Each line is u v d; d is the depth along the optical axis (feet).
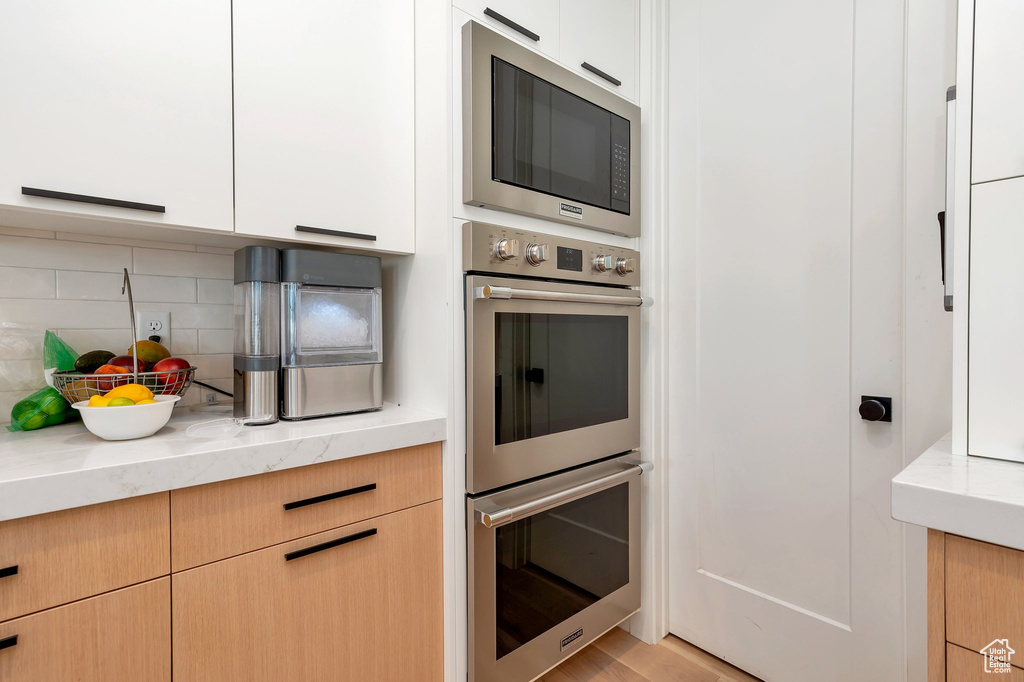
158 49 3.43
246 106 3.80
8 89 2.94
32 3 3.01
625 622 5.91
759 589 4.99
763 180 4.88
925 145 3.87
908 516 2.17
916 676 3.96
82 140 3.16
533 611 4.52
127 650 2.89
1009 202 2.49
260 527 3.36
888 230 4.11
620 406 5.28
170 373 3.93
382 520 3.93
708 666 5.25
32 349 3.99
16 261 3.92
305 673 3.56
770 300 4.85
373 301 4.59
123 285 4.24
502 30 4.42
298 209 4.04
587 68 5.05
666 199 5.65
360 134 4.37
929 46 3.84
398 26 4.63
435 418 4.16
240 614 3.29
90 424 3.29
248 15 3.81
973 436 2.62
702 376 5.41
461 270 4.21
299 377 4.12
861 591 4.30
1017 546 1.89
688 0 5.47
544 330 4.56
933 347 3.84
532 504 4.28
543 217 4.66
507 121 4.31
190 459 3.03
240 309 4.19
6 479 2.52
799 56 4.63
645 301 5.23
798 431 4.67
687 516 5.58
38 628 2.64
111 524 2.84
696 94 5.41
